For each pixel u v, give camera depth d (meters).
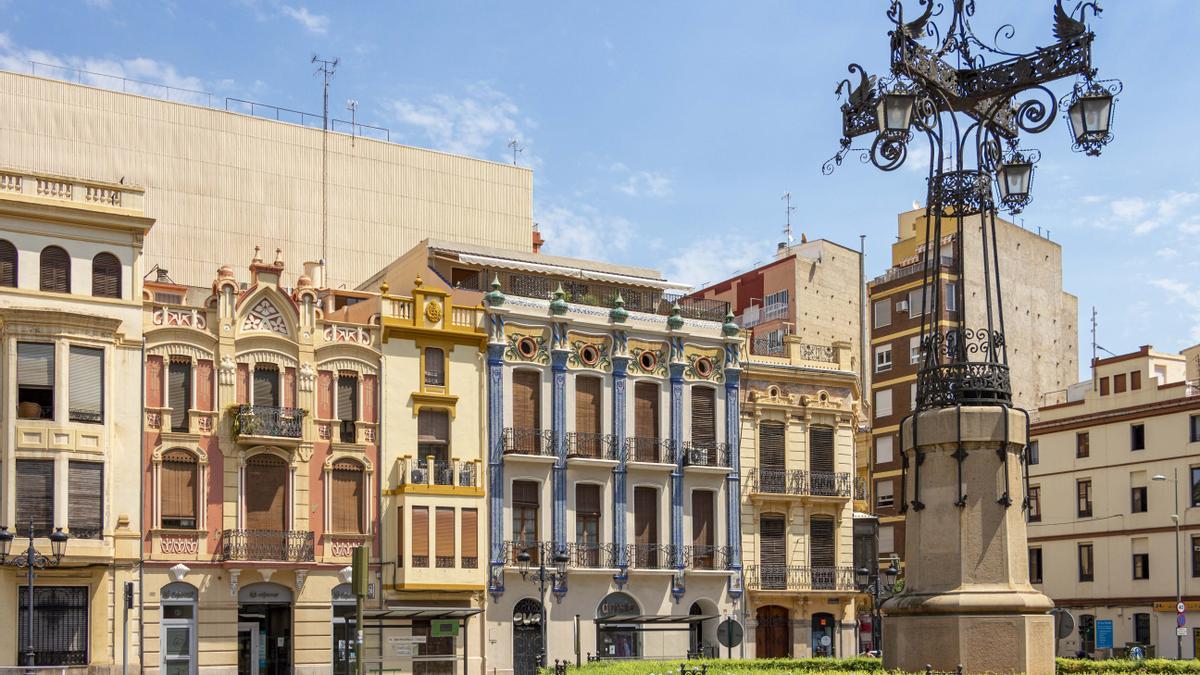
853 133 23.38
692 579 63.84
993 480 21.45
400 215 77.06
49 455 49.41
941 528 21.56
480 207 79.88
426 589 56.31
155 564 51.75
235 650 52.81
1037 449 85.38
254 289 55.38
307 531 54.94
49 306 50.38
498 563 58.75
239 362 54.62
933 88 22.47
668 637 62.88
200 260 70.75
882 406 91.44
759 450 66.75
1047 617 21.27
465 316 60.12
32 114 67.19
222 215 71.69
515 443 60.06
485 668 57.88
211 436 53.69
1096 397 82.69
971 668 20.81
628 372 63.41
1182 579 75.25
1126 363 81.38
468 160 79.94
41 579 49.31
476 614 58.00
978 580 21.27
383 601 56.06
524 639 59.31
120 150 69.25
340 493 56.31
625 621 57.72
